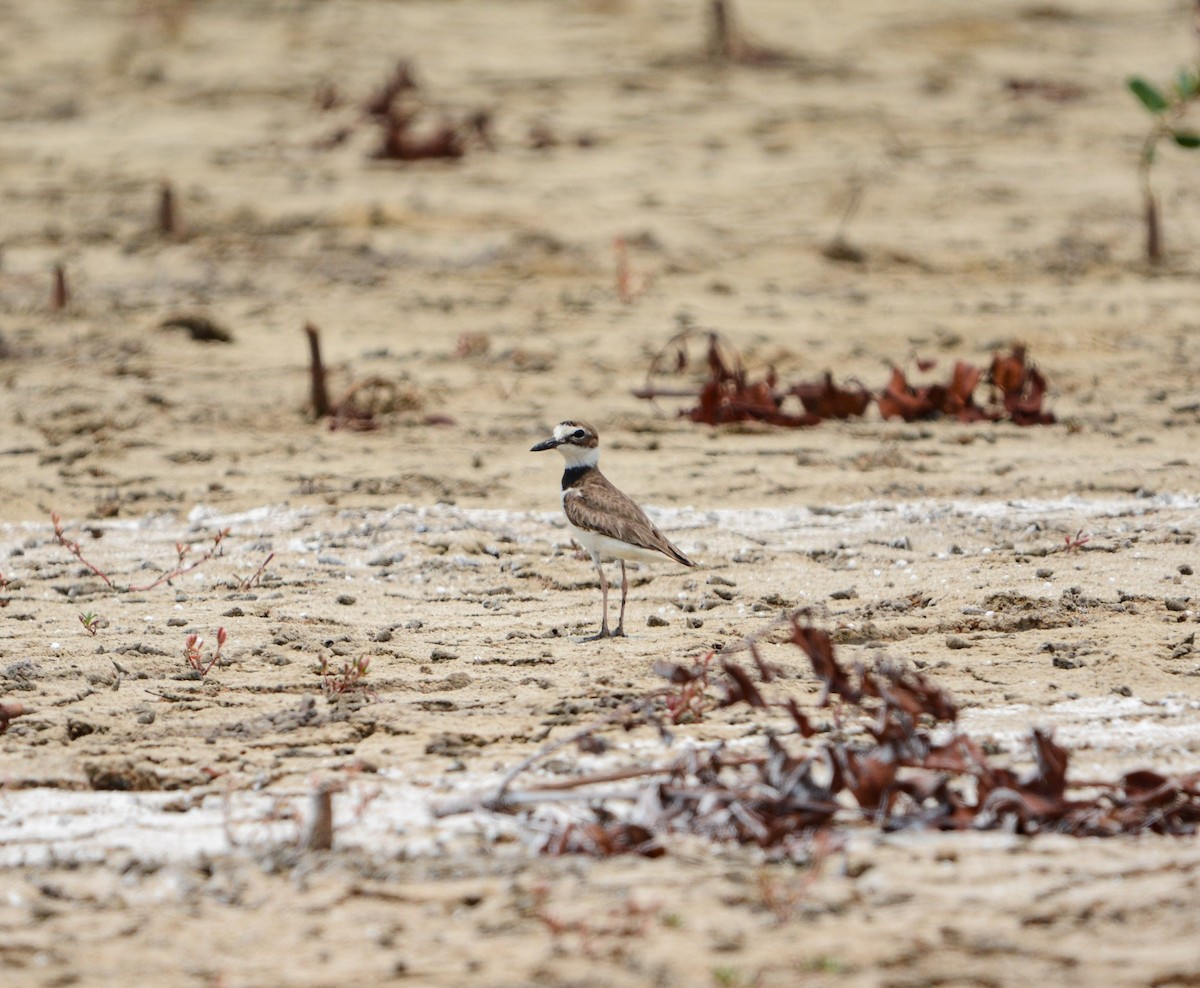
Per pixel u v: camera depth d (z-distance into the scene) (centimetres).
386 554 1243
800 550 1243
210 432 1617
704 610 1124
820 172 2841
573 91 3431
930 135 3131
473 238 2448
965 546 1241
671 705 905
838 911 634
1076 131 3178
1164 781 730
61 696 953
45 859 722
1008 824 723
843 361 1894
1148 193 2352
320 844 723
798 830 718
